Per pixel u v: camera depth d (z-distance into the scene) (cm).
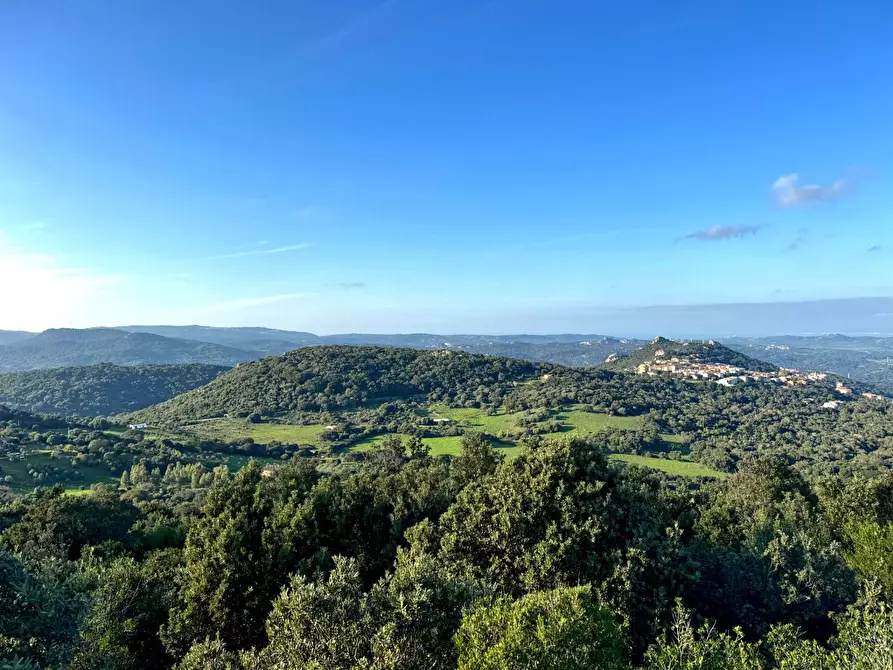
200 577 2202
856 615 1475
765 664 1423
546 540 2012
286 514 2520
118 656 1819
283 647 1316
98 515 3988
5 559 1438
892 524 2375
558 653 1084
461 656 1141
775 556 2194
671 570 1983
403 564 2042
